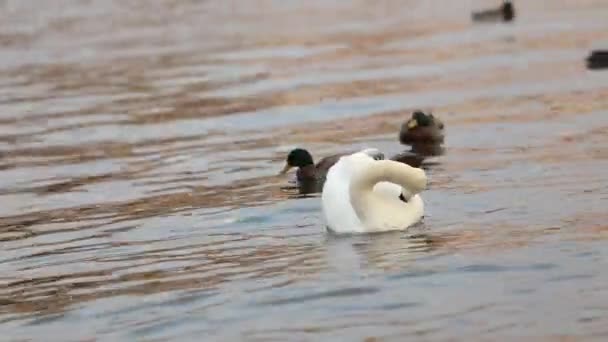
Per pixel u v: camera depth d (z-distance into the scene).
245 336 12.72
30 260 16.55
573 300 13.01
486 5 51.16
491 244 15.30
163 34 46.81
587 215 16.45
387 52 37.81
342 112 27.44
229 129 26.17
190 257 16.00
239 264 15.41
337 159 20.78
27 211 19.55
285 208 18.52
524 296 13.24
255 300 13.84
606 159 20.05
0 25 53.56
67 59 40.50
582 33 39.34
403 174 16.28
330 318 13.05
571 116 24.59
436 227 16.34
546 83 29.27
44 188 21.25
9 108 30.72
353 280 14.23
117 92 32.56
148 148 24.47
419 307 13.16
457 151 22.06
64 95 32.50
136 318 13.62
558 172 19.36
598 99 26.44
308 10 53.91
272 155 23.05
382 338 12.35
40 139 26.17
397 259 14.95
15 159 24.11
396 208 16.38
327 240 16.17
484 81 30.44
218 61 37.75
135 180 21.44
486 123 24.62
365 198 16.28
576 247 14.86
